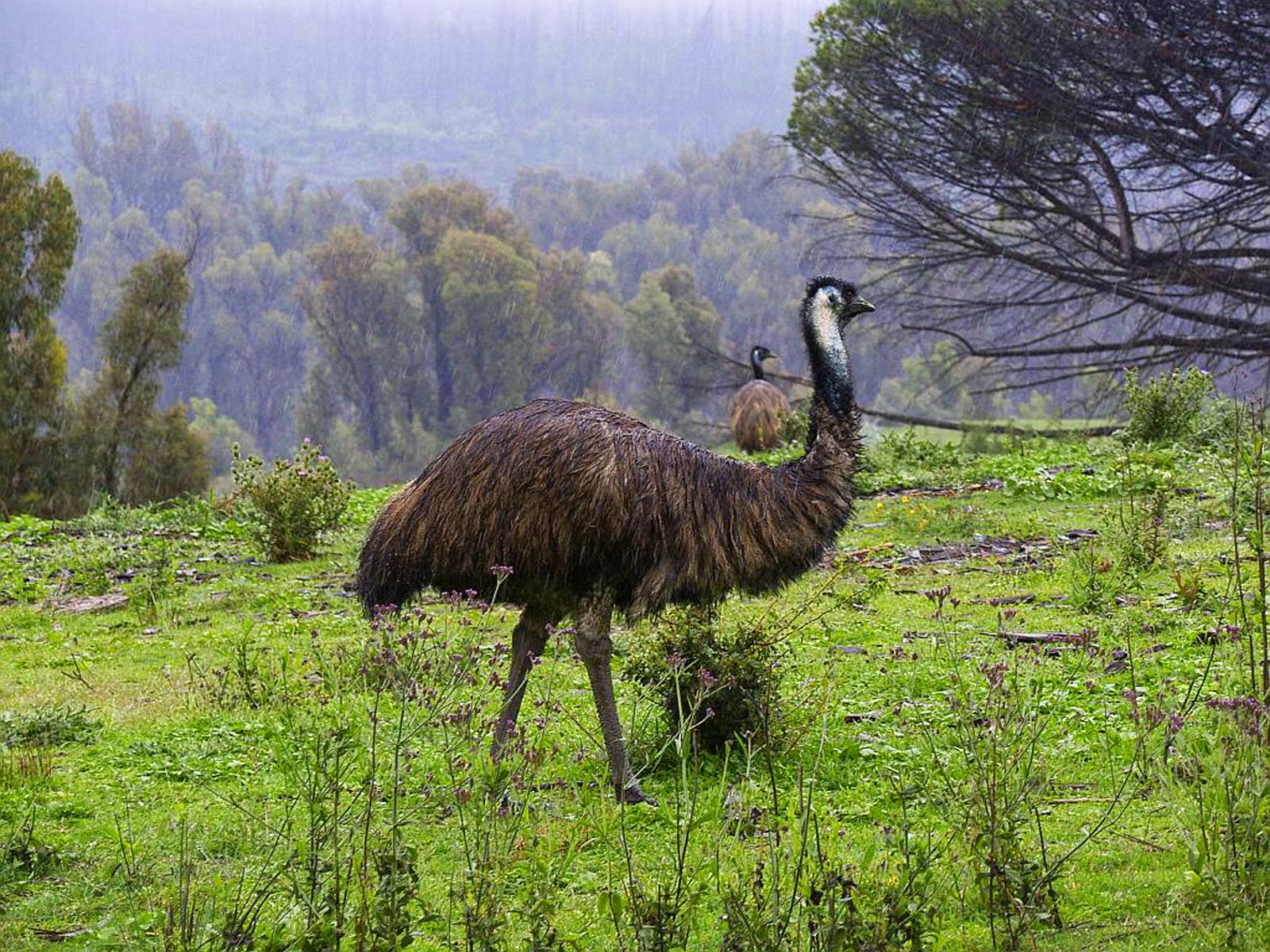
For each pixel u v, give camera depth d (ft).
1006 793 26.04
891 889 22.81
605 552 32.50
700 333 334.44
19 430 119.65
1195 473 71.31
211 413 375.86
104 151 588.50
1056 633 44.78
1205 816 25.63
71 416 125.59
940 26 114.21
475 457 33.19
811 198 482.69
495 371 355.97
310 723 37.11
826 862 25.59
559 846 27.86
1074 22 111.65
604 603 32.91
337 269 360.28
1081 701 37.35
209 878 28.37
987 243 127.03
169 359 130.00
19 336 121.60
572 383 373.61
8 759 36.70
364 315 362.53
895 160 124.77
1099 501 70.79
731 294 449.89
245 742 38.17
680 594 33.35
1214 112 118.93
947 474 80.28
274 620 55.52
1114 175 120.67
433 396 368.89
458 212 375.86
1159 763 27.58
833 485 34.78
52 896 28.30
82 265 473.26
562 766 34.50
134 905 27.61
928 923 23.35
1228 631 38.91
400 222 376.68
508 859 25.29
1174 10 111.96
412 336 366.43
